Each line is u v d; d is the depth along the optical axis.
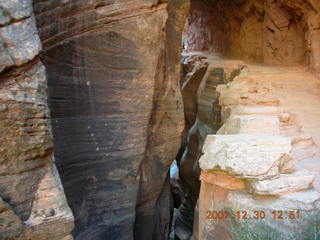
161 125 6.52
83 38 4.55
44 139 2.86
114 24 4.91
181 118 7.15
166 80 6.51
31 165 2.79
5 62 2.49
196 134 11.63
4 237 2.52
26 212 2.72
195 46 19.12
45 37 4.01
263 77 8.93
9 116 2.57
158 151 6.48
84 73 4.64
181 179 13.42
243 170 3.65
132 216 5.59
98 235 5.17
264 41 12.22
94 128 4.90
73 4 4.33
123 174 5.37
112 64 5.00
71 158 4.63
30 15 2.77
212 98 10.69
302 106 6.89
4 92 2.54
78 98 4.62
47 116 2.91
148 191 6.30
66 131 4.49
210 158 4.10
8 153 2.60
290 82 8.44
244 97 7.44
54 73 4.20
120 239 5.46
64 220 2.90
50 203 2.87
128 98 5.27
